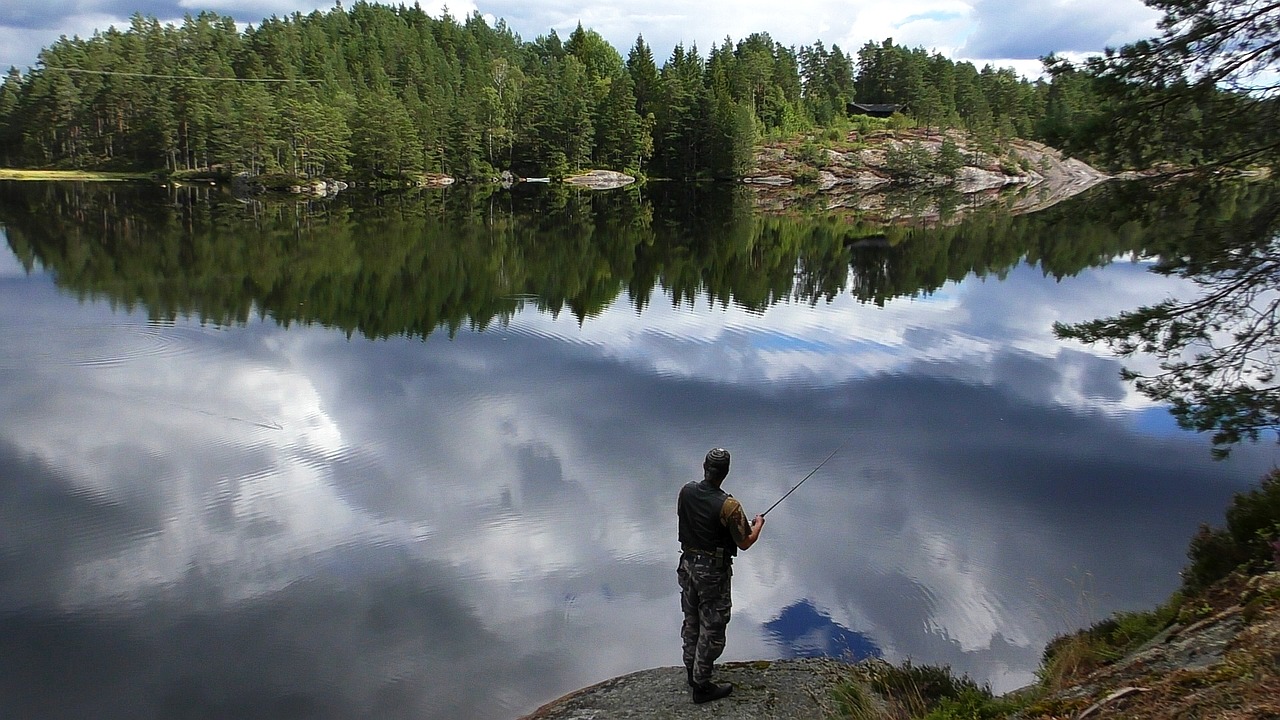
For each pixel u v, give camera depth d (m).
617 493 12.65
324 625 9.11
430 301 28.33
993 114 137.50
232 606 9.50
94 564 10.52
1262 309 16.47
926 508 11.88
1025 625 8.92
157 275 32.72
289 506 12.23
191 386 18.31
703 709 6.80
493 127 109.62
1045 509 11.80
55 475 13.40
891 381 18.48
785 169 109.69
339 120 94.88
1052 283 31.05
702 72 127.62
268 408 16.84
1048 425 15.38
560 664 8.38
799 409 16.56
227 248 41.09
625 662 8.42
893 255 39.94
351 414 16.44
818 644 8.63
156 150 104.50
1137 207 9.74
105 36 137.62
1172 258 9.85
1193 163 9.54
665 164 115.19
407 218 58.91
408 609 9.45
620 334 23.30
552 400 17.27
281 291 29.89
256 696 7.87
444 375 19.20
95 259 36.56
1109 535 10.99
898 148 114.00
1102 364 19.78
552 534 11.30
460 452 14.39
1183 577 8.02
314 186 87.25
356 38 143.88
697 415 16.20
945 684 7.12
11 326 23.62
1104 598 9.36
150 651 8.60
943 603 9.34
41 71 116.38
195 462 14.00
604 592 9.83
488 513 11.95
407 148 96.88
